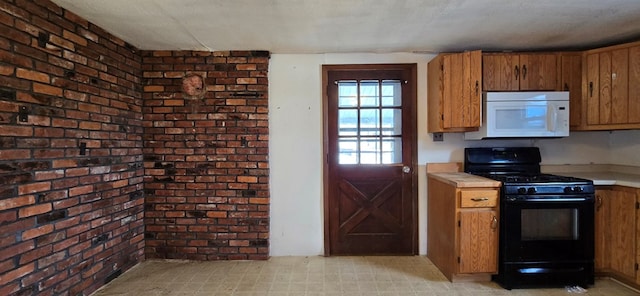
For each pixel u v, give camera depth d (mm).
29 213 1835
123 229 2715
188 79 3023
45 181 1940
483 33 2584
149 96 3025
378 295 2342
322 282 2557
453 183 2496
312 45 2881
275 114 3117
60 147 2053
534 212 2447
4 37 1695
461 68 2744
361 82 3131
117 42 2631
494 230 2467
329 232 3139
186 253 3051
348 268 2836
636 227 2359
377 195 3145
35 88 1879
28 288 1830
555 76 2809
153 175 3037
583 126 2803
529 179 2535
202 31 2500
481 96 2725
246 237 3053
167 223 3041
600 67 2709
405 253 3143
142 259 3004
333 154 3137
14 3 1751
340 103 3137
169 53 3020
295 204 3141
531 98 2684
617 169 3049
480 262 2477
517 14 2193
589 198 2418
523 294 2350
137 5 2016
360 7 2062
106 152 2492
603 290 2395
